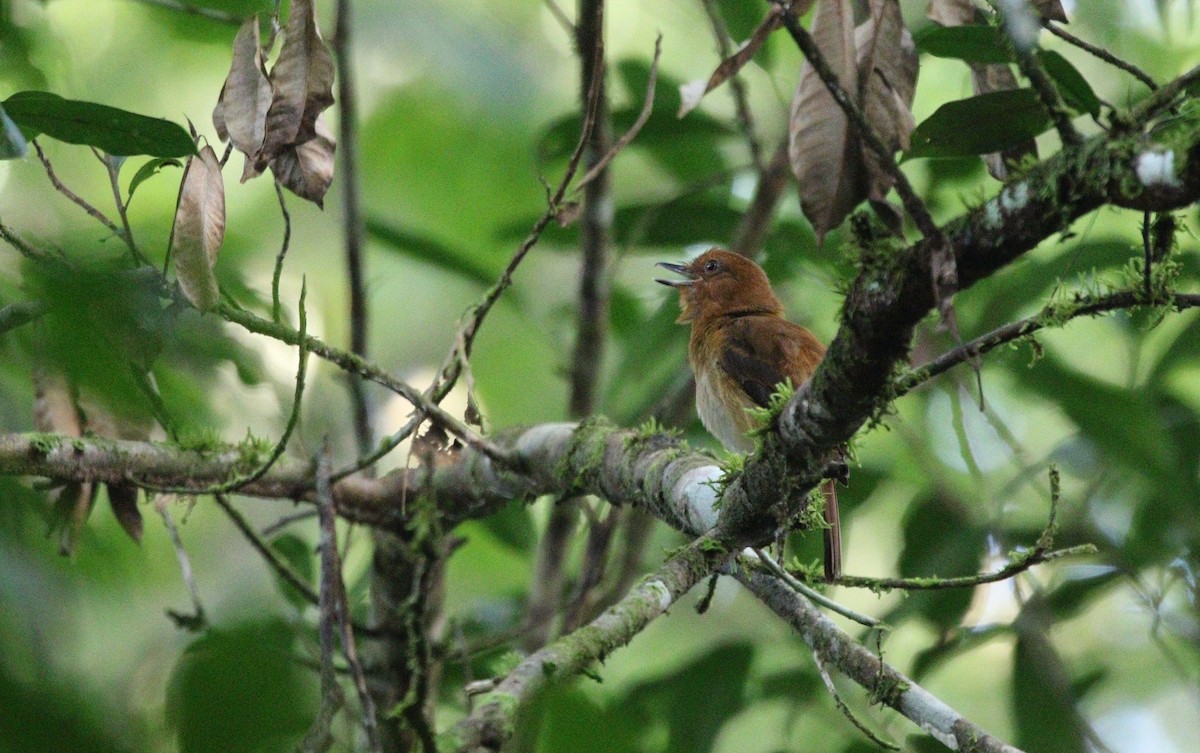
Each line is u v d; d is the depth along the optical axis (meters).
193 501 8.51
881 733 9.98
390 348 15.41
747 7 11.50
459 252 12.91
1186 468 10.59
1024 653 10.08
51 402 8.05
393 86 16.70
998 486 11.77
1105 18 11.95
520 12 17.28
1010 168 6.15
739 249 12.21
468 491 9.55
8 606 5.06
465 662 8.79
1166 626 10.80
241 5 10.71
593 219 11.17
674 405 12.31
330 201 15.62
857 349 5.13
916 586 6.94
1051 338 12.13
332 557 6.64
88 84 13.68
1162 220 5.37
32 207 10.04
